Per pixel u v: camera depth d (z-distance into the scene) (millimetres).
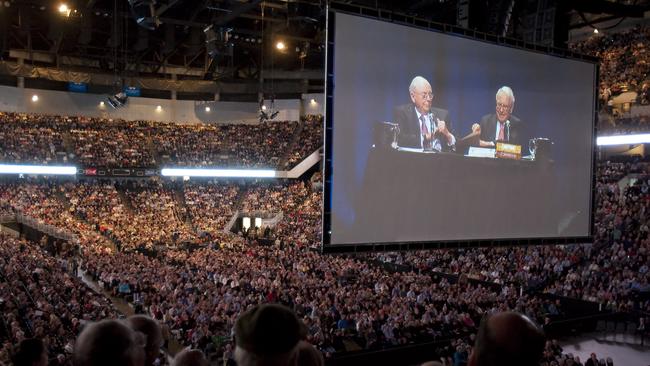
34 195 49750
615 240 35375
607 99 46875
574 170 22391
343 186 17625
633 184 40688
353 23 17766
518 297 27812
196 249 43375
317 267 34812
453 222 19531
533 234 21312
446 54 19422
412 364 21094
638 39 48375
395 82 18469
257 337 1952
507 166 20656
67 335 18016
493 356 2014
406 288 29016
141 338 2426
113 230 46594
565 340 25156
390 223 18391
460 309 25703
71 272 32344
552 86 21828
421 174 18859
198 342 20547
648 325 25438
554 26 25344
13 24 49938
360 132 17891
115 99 48938
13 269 25875
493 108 20375
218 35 38156
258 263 33906
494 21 23688
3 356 11359
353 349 21750
